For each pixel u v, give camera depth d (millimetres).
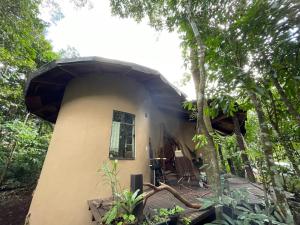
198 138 3508
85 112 4328
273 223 1813
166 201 3414
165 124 7000
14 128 6285
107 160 4082
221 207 2137
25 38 6445
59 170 3867
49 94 5719
